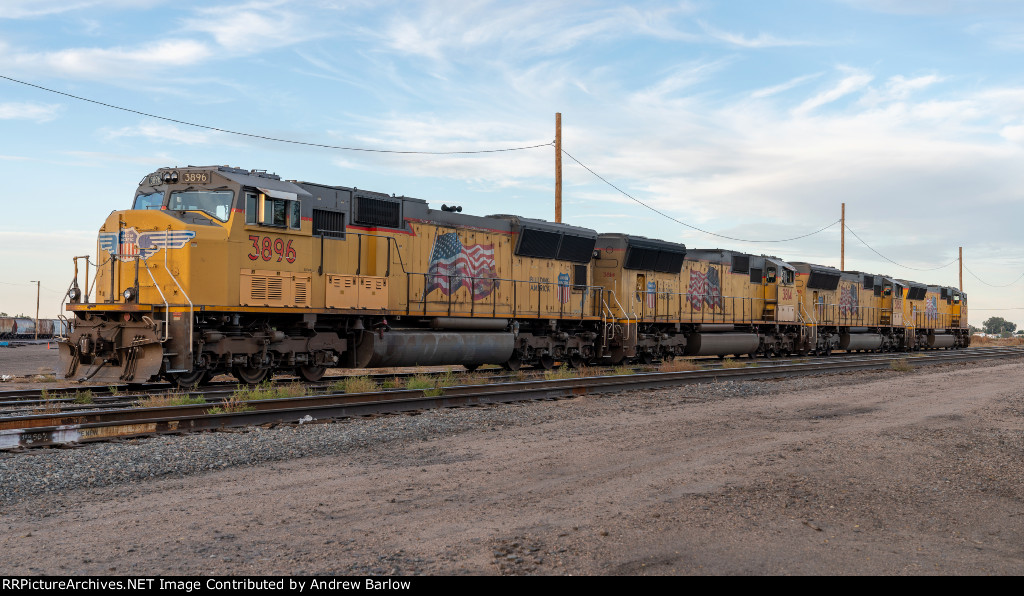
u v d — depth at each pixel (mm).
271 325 15992
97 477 7512
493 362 20953
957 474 8094
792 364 24422
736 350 30141
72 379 14930
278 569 5008
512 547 5449
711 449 9336
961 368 25484
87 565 5078
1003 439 10352
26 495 6914
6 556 5250
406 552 5352
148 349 14266
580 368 22609
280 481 7586
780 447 9469
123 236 15031
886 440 10086
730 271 30781
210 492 7113
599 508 6531
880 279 43031
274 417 11203
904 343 44812
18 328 62438
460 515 6316
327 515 6301
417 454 9062
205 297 14477
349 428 10641
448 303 19719
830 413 12977
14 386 17469
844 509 6574
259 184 15328
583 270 24312
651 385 17672
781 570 5027
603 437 10242
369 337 17719
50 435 9219
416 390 14055
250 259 15219
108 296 15109
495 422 11578
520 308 21875
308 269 16359
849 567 5105
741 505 6637
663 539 5652
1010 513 6602
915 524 6191
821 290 36469
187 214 14945
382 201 18125
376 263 17844
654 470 8094
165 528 5918
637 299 25672
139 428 9922
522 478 7719
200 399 12289
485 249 20906
